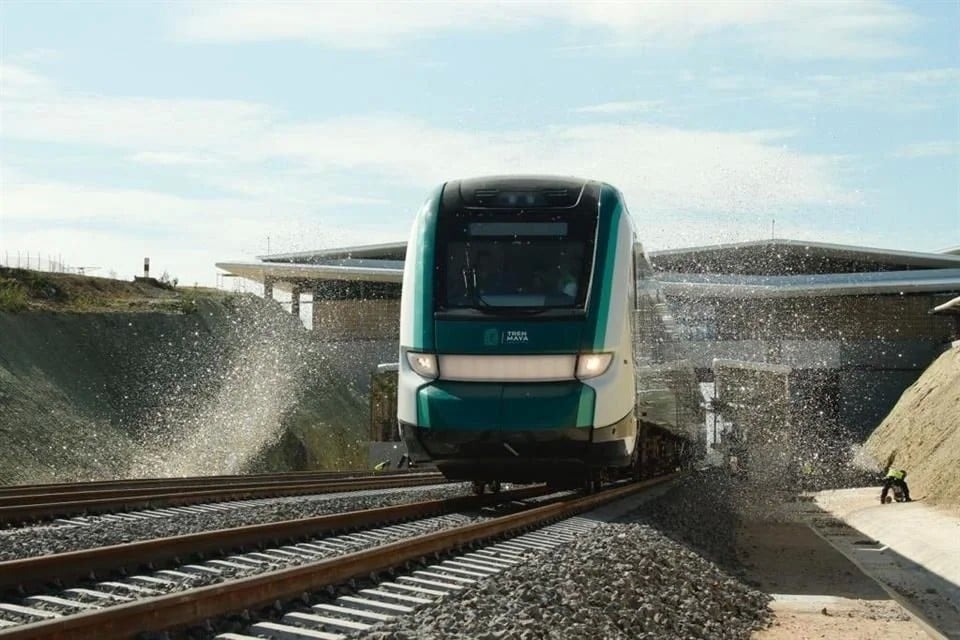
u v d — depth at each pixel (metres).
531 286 14.70
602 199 15.62
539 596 8.28
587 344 14.36
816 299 57.75
